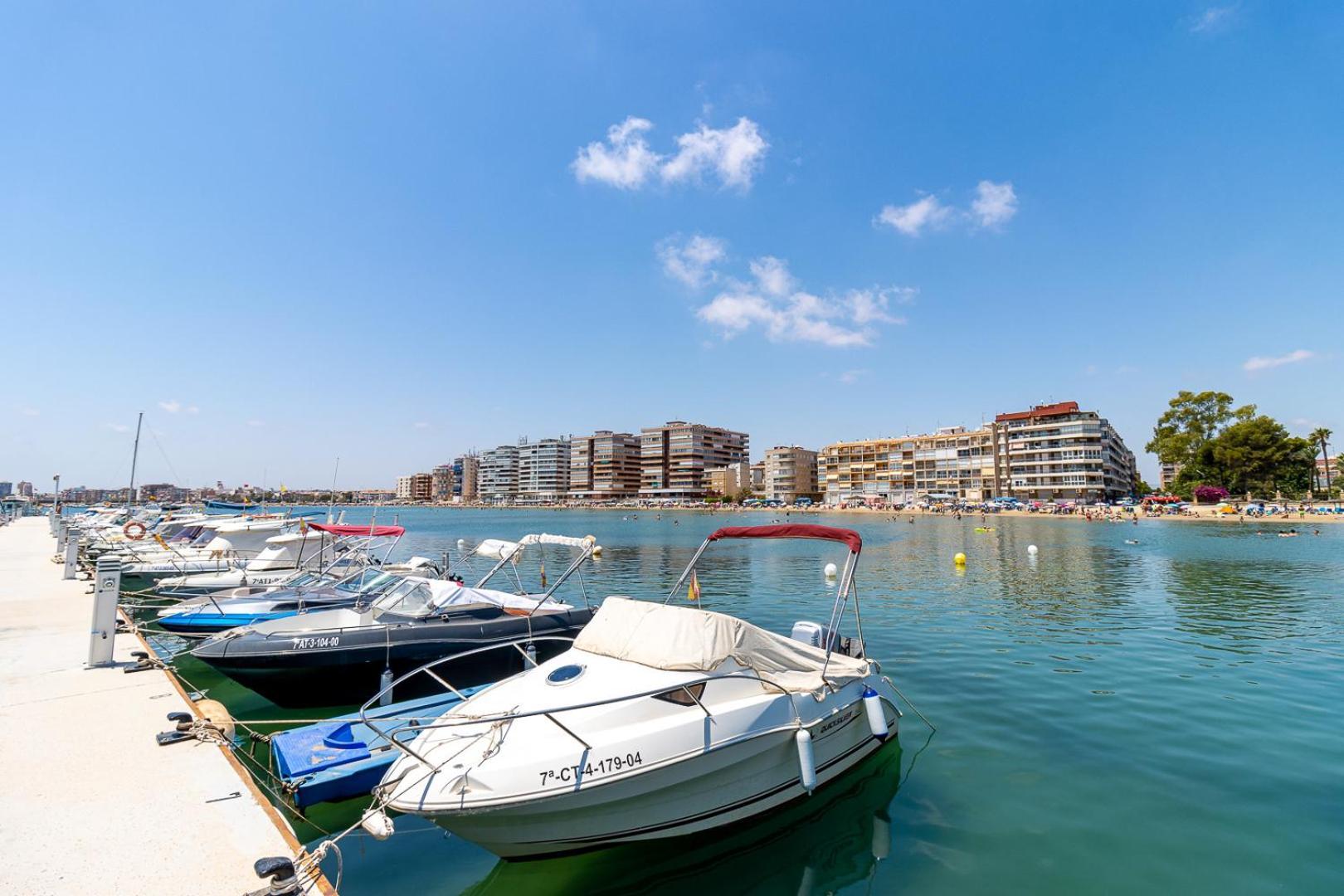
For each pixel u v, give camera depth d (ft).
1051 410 418.31
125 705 30.14
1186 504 325.83
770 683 25.49
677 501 596.29
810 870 22.20
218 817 19.69
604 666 25.02
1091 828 24.41
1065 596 82.33
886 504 451.53
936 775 29.04
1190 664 47.67
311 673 37.32
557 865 22.76
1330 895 20.01
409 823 25.91
